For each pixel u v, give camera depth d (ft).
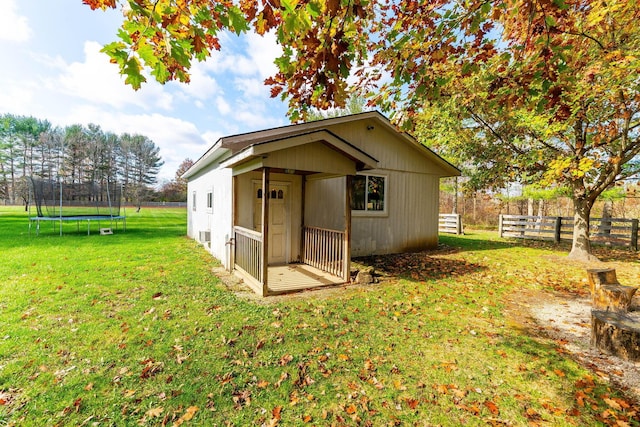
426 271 20.40
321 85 7.42
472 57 9.53
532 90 8.66
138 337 9.97
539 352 9.37
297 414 6.65
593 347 9.70
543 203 70.59
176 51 5.78
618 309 11.94
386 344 9.83
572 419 6.47
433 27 8.46
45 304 12.80
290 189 22.44
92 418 6.40
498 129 27.22
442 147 33.55
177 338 9.96
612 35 14.35
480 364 8.67
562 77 9.64
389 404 7.00
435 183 30.99
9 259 21.34
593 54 14.62
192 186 36.83
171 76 6.49
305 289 15.78
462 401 7.09
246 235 16.83
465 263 23.15
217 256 23.39
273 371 8.21
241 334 10.32
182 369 8.21
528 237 38.50
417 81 9.27
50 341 9.59
